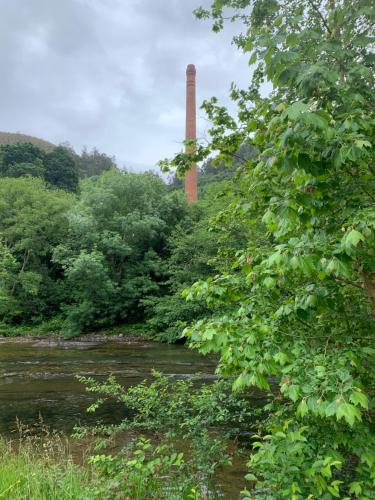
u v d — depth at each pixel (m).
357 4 2.91
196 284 2.93
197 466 4.34
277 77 2.59
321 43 2.80
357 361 2.50
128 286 24.09
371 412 2.85
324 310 2.87
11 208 26.83
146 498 3.75
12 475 4.26
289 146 2.17
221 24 4.46
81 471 4.76
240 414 5.14
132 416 8.48
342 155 2.12
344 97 2.61
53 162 48.56
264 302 2.87
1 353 17.78
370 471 2.40
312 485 2.39
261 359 2.32
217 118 4.36
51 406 9.30
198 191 38.28
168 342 21.00
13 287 25.36
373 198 2.66
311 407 2.07
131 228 24.88
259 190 3.18
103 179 28.08
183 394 5.23
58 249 24.58
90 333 24.12
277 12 3.49
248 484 4.79
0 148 47.38
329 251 2.16
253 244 3.73
